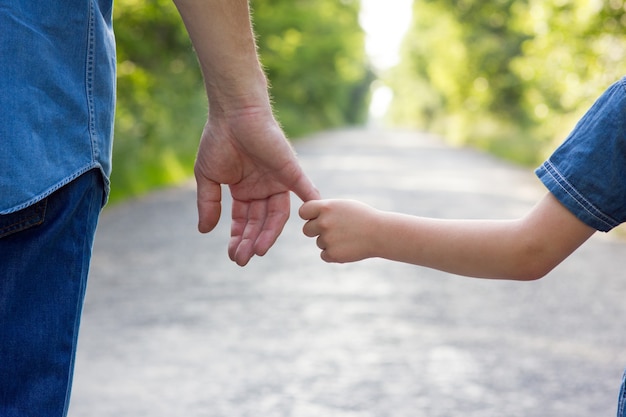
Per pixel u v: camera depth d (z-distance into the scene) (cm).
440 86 5038
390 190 1767
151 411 468
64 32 195
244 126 233
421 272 916
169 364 554
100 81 202
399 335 642
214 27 223
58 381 193
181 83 2192
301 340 621
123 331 634
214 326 655
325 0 4859
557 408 485
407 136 5666
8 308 191
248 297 765
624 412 191
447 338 637
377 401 491
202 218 248
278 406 480
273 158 235
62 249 195
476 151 3675
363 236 212
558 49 1819
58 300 194
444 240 205
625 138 184
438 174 2242
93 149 198
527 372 552
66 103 194
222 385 514
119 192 1517
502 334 651
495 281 869
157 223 1219
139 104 1880
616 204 188
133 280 826
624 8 1697
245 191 248
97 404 477
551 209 194
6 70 188
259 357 574
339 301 759
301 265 938
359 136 5325
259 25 3722
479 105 4438
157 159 1872
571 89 1806
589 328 676
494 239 200
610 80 1739
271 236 248
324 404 484
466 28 4466
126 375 529
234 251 253
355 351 594
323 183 1914
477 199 1608
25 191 185
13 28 189
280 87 4838
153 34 1925
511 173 2314
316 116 6016
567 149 190
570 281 873
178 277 847
